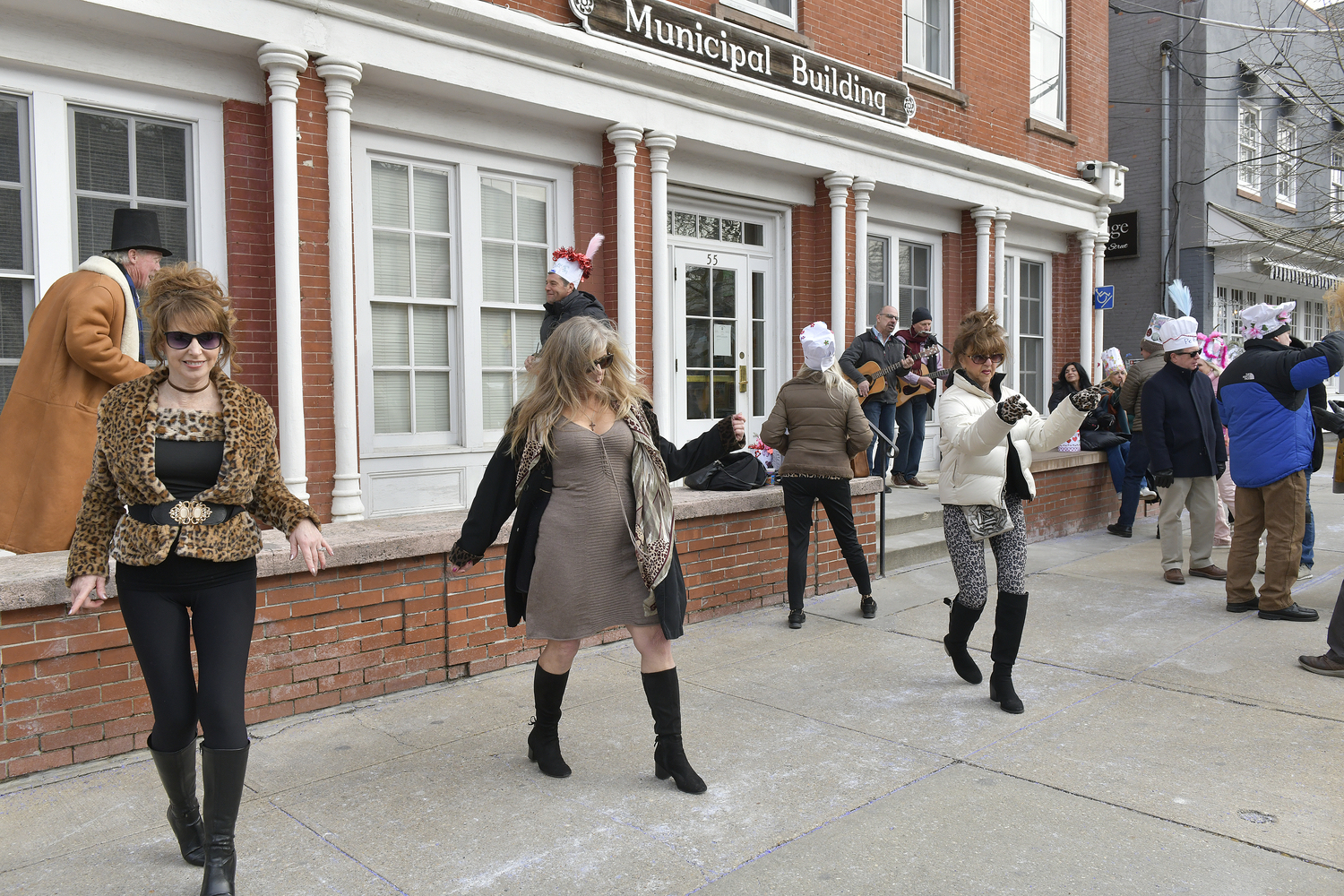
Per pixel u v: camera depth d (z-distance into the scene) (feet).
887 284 33.83
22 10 16.14
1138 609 20.04
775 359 30.53
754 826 10.34
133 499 8.72
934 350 29.81
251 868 9.48
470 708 14.17
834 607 20.40
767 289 30.27
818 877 9.24
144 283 14.65
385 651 14.62
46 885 9.19
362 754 12.45
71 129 17.15
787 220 30.12
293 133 18.28
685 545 18.80
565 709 14.15
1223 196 52.29
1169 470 22.16
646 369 24.91
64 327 13.55
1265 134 49.70
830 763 12.07
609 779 11.62
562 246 24.17
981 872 9.32
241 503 9.09
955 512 14.37
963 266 36.32
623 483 10.99
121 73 17.19
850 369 26.68
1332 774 11.60
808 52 28.02
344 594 14.14
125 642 12.23
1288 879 9.11
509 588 11.32
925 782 11.46
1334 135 47.14
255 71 18.62
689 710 14.11
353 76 18.89
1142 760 12.10
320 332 18.95
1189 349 21.53
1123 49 52.65
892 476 30.66
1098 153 41.83
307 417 18.84
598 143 24.38
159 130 18.10
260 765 12.07
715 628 18.80
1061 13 40.09
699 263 28.22
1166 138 51.08
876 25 30.89
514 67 21.39
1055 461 28.40
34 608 11.51
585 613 10.86
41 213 16.74
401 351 21.63
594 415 11.10
